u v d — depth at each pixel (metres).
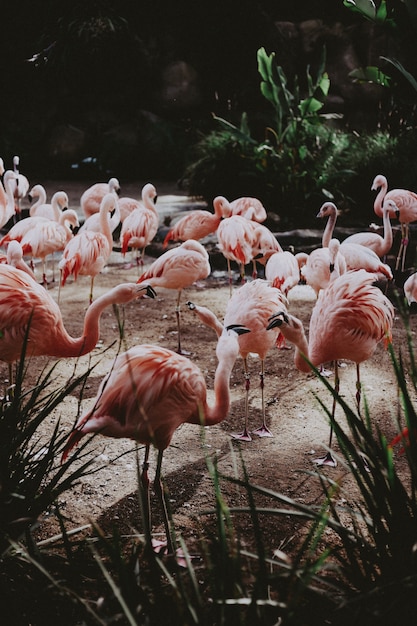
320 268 5.46
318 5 13.32
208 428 4.16
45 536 2.99
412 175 9.24
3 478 2.46
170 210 9.78
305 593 2.14
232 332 3.33
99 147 13.69
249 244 6.37
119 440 3.91
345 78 12.73
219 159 10.12
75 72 13.80
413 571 2.05
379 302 3.81
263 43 13.34
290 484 3.51
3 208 7.62
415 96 10.12
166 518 2.93
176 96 13.82
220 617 1.92
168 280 5.23
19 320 3.64
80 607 2.17
